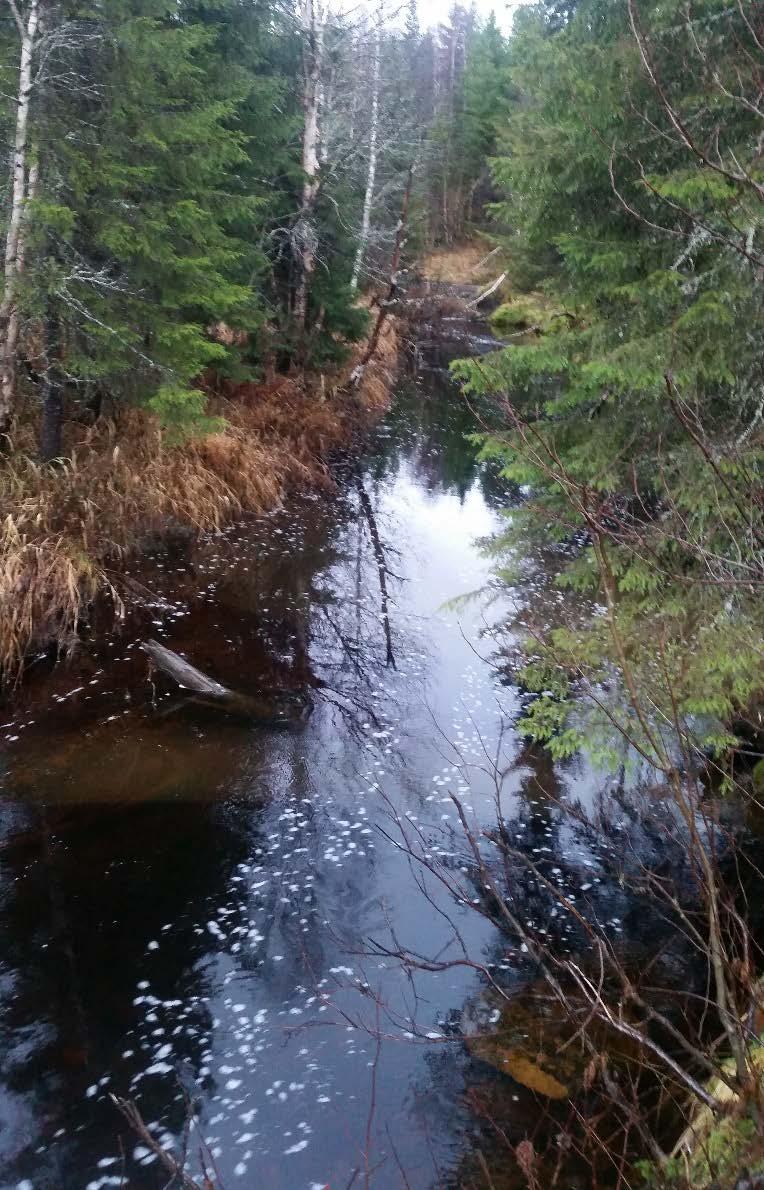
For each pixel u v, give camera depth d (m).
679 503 4.71
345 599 9.28
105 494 9.18
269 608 8.83
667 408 5.25
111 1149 3.39
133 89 7.66
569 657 5.84
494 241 13.84
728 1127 2.33
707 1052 2.50
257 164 13.06
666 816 5.60
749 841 5.29
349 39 15.41
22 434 9.15
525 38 6.29
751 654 4.55
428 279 30.09
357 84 18.84
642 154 5.20
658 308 5.17
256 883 4.98
